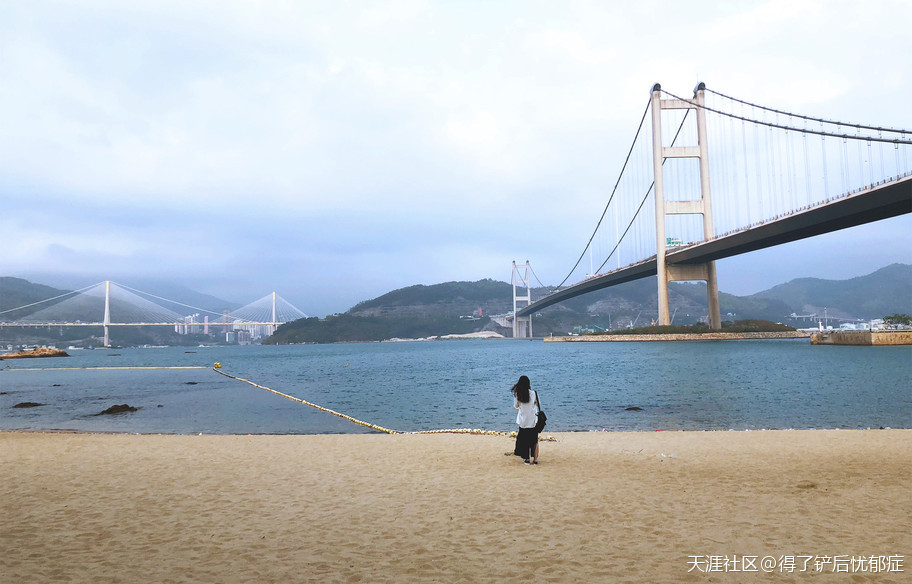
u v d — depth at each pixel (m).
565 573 4.74
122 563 5.00
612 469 9.27
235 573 4.77
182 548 5.41
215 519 6.40
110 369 69.19
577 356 78.19
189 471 9.18
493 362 69.50
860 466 9.25
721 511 6.60
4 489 7.91
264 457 10.51
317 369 62.94
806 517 6.29
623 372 44.69
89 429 18.88
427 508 6.85
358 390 34.56
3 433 15.29
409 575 4.72
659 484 8.09
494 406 25.02
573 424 18.48
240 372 58.91
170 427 19.22
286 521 6.32
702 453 10.78
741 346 90.25
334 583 4.56
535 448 9.76
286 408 24.78
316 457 10.49
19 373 61.31
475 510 6.75
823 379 33.75
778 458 10.12
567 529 5.95
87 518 6.43
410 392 32.62
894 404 22.09
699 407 22.41
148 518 6.44
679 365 50.78
